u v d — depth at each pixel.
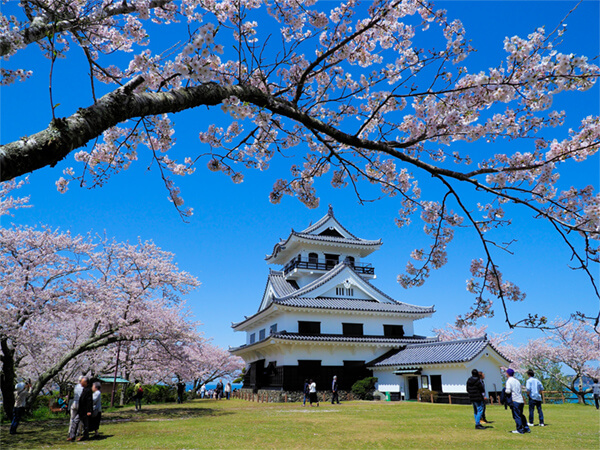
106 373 27.22
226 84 3.38
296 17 5.61
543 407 21.80
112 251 18.16
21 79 4.61
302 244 38.59
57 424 15.46
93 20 4.17
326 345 29.73
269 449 9.14
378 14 5.27
